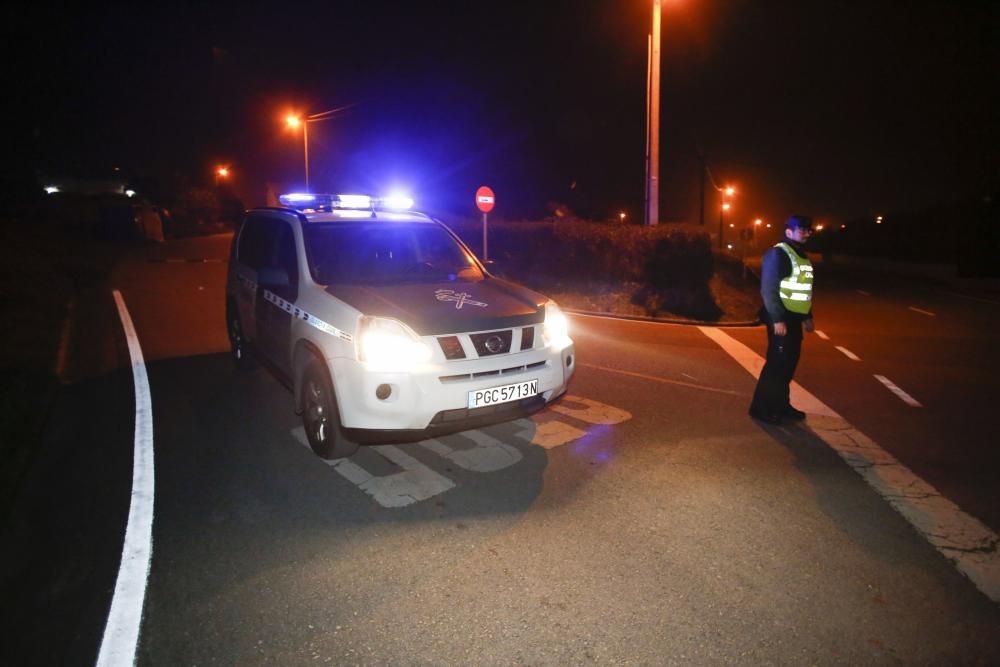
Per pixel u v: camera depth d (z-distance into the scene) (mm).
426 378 4289
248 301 6551
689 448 5293
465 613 3104
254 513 4062
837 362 9117
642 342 10133
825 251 57250
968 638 2975
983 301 19406
